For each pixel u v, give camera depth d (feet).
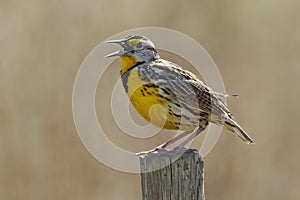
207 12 48.73
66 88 38.99
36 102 38.42
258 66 46.55
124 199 37.42
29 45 39.96
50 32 40.91
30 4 41.68
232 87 44.86
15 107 37.99
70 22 41.50
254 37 49.47
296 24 50.60
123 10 43.34
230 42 48.60
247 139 26.63
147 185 21.70
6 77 38.75
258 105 43.96
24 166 37.09
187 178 21.54
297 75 45.78
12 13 41.19
